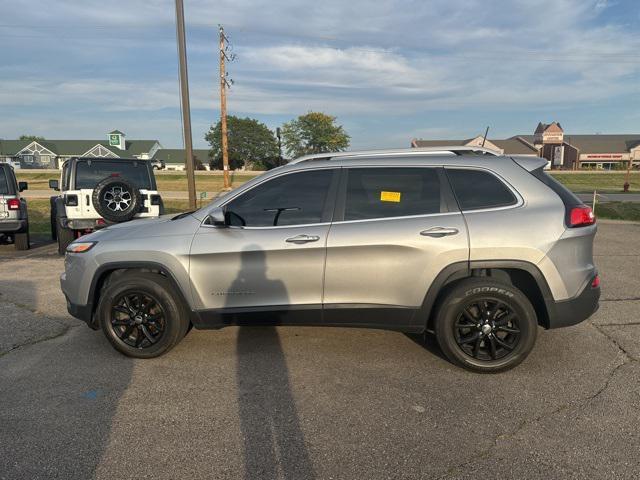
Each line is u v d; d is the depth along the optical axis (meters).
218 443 2.81
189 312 3.91
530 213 3.60
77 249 4.10
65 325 4.87
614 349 4.15
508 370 3.71
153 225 4.06
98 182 9.02
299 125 85.94
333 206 3.81
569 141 88.56
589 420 3.02
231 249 3.78
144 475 2.53
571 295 3.58
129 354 4.02
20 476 2.51
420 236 3.60
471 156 3.85
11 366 3.89
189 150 14.16
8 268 7.80
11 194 9.23
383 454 2.70
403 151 3.96
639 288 6.24
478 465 2.59
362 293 3.73
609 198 31.17
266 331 4.64
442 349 3.73
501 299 3.57
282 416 3.11
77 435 2.90
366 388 3.48
